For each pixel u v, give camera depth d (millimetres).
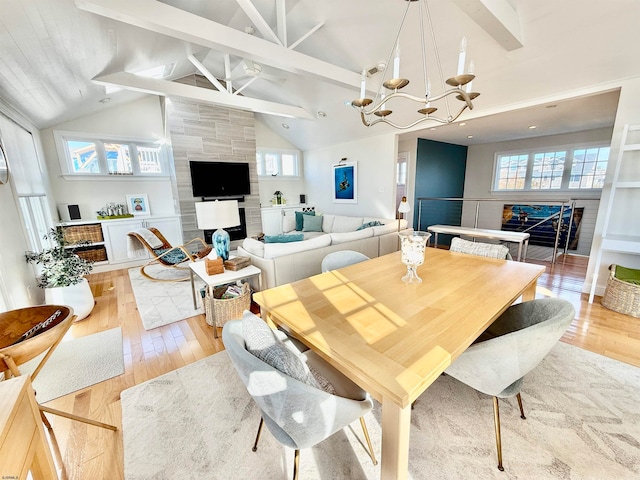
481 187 7148
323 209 6973
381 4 2561
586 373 1864
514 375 1173
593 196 5523
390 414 919
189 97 3811
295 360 978
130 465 1307
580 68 2707
